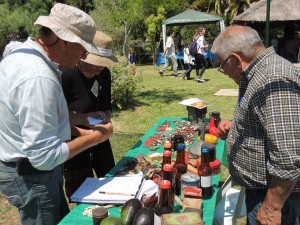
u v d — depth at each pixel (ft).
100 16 62.85
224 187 8.46
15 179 6.15
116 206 6.39
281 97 5.21
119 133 19.84
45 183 6.24
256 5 48.88
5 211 12.00
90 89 8.45
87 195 6.59
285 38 52.29
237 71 5.98
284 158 5.20
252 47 5.71
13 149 5.98
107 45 8.01
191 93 30.94
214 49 6.26
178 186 6.79
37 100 5.36
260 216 5.86
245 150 6.04
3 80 5.62
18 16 55.57
